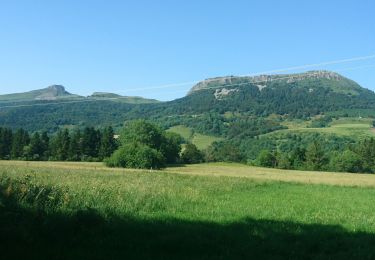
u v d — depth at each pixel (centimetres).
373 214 2555
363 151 13700
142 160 10300
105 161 10519
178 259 1191
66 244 1273
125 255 1190
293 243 1513
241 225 1805
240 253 1299
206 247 1352
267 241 1505
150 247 1310
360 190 5138
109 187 2752
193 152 14525
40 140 13638
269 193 3916
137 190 2741
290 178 7744
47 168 6450
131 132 12462
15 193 1661
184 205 2434
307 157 13988
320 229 1831
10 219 1330
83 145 13688
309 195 3916
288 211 2455
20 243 1207
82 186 2669
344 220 2212
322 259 1301
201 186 4028
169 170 10425
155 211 2116
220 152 16525
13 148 13438
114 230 1499
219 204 2612
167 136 13675
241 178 6138
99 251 1216
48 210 1578
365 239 1664
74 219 1498
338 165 13550
